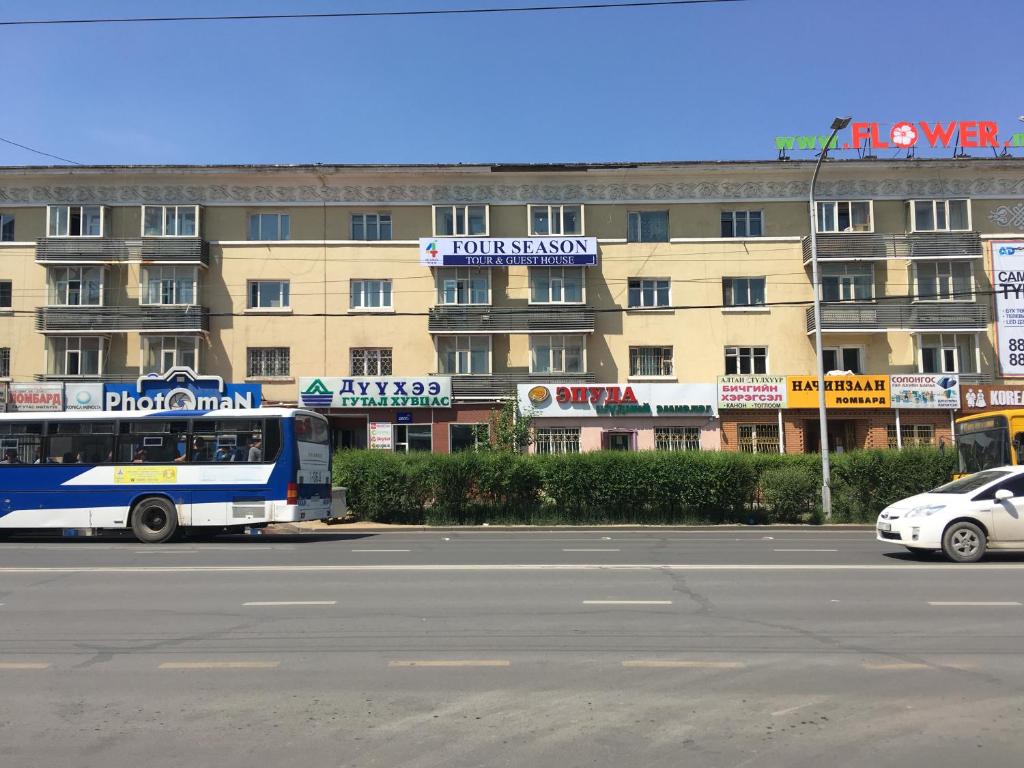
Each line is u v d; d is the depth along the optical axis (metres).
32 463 18.59
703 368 35.19
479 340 35.50
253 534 20.62
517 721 5.66
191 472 18.31
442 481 23.20
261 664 7.12
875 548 16.28
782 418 34.47
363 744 5.25
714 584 11.29
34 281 35.25
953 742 5.26
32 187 35.34
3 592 10.87
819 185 35.50
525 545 17.16
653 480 23.17
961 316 34.78
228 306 35.28
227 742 5.30
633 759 4.99
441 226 35.56
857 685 6.45
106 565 13.70
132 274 35.16
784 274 35.41
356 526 22.75
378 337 35.38
